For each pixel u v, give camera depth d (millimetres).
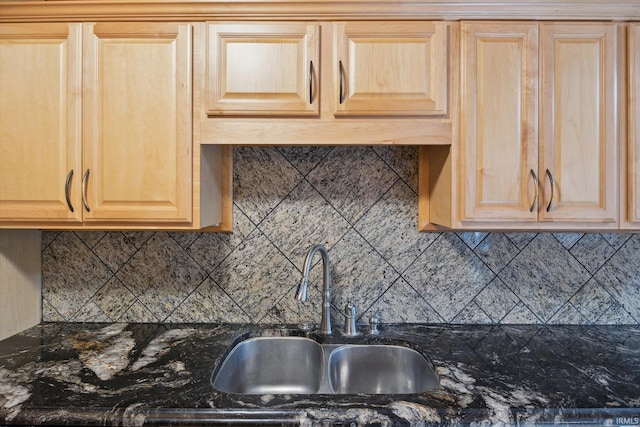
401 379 1413
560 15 1264
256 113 1268
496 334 1479
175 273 1597
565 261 1582
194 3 1264
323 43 1280
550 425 929
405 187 1582
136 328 1540
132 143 1269
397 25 1265
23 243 1500
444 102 1261
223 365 1310
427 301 1589
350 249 1585
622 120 1273
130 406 950
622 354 1294
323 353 1401
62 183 1276
